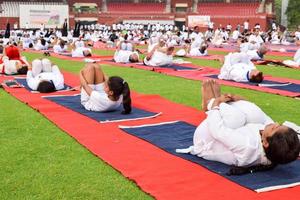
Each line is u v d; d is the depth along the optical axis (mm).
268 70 17359
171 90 12156
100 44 36312
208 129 5961
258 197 4891
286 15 66438
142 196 4988
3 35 43344
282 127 5359
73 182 5371
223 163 5941
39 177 5512
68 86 12438
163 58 17719
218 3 60656
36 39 35344
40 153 6430
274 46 36625
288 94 11422
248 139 5578
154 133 7465
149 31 50562
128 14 60156
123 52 19594
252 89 12320
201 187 5156
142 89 12328
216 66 18578
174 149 6574
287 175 5555
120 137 7234
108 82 8867
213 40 38469
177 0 61281
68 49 30172
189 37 39812
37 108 9352
